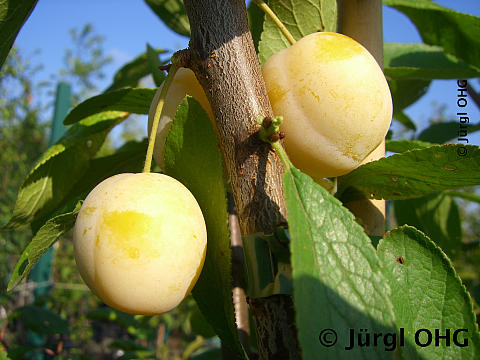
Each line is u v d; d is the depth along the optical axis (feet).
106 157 0.61
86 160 0.60
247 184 0.30
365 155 0.37
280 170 0.31
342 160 0.36
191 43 0.33
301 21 0.49
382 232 0.43
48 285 1.45
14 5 0.40
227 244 0.31
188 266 0.31
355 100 0.34
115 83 0.80
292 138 0.35
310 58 0.34
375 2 0.44
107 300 0.32
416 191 0.40
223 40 0.32
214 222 0.32
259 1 0.38
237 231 0.54
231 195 0.55
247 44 0.33
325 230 0.25
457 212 0.81
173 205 0.31
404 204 0.83
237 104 0.31
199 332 0.87
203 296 0.34
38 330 0.94
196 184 0.34
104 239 0.30
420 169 0.36
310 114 0.34
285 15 0.49
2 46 0.44
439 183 0.38
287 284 0.28
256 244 0.29
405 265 0.32
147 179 0.33
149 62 0.67
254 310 0.29
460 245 0.82
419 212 0.83
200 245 0.32
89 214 0.32
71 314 2.04
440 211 0.82
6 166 2.36
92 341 2.02
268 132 0.29
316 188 0.26
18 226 0.58
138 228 0.30
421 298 0.31
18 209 0.55
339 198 0.42
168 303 0.31
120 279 0.30
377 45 0.44
